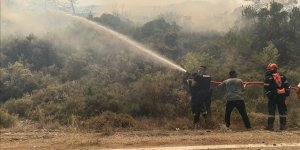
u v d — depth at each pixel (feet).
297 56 62.49
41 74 72.08
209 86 40.91
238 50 64.59
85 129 40.96
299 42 64.59
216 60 63.67
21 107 56.70
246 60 61.36
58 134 37.76
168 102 49.42
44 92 60.08
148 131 38.96
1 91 66.28
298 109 44.70
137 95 49.73
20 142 32.73
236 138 31.86
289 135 33.53
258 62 59.31
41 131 41.34
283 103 38.50
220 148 27.99
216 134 34.96
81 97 51.65
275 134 34.22
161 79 53.52
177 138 32.42
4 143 32.37
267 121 41.86
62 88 61.36
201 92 40.34
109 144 30.09
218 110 44.98
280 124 38.24
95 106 48.42
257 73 56.34
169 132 37.40
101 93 52.44
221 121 42.52
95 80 64.34
